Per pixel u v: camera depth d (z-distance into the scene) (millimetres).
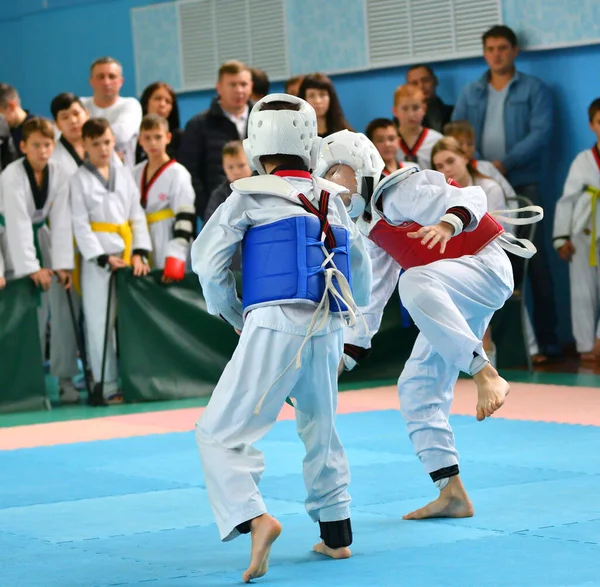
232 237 4500
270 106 4664
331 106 10891
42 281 10164
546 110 12227
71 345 10820
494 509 5574
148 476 6918
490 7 13016
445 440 5438
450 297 5129
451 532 5125
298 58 14648
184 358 10680
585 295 11953
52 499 6281
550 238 12836
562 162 12727
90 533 5387
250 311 4547
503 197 10664
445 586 4176
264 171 4684
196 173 11461
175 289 10617
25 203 10180
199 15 15391
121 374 10445
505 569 4398
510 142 12273
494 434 8039
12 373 10125
